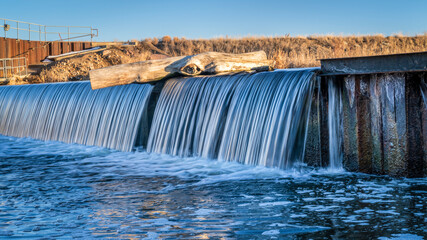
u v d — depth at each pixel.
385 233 5.75
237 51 39.25
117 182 9.38
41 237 5.86
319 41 40.88
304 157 10.57
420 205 7.07
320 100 10.48
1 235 5.97
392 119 9.35
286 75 11.03
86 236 5.86
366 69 9.58
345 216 6.54
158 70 14.13
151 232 5.96
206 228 6.09
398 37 41.34
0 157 13.12
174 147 12.85
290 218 6.50
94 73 14.67
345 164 10.09
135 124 14.13
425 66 8.75
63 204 7.58
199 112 12.55
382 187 8.41
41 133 17.72
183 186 8.87
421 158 9.24
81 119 16.19
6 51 35.19
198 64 13.55
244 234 5.82
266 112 10.82
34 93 19.00
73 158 12.81
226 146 11.50
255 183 8.98
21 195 8.27
